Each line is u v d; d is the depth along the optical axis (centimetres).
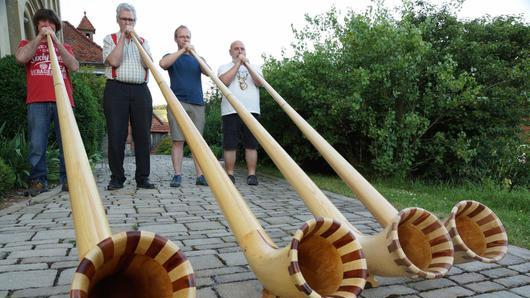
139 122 525
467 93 732
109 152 521
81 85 774
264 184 654
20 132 651
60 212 394
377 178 773
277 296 139
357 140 829
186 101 564
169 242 96
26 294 194
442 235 143
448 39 905
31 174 493
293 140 879
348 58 777
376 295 197
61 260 243
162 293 98
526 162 910
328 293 119
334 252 124
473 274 230
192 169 927
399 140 766
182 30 559
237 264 240
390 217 162
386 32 732
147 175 553
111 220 360
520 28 926
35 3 1164
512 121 888
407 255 150
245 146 639
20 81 648
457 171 845
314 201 186
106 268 96
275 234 321
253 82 626
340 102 742
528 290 209
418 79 771
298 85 818
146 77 519
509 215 407
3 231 318
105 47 497
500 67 851
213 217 377
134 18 495
